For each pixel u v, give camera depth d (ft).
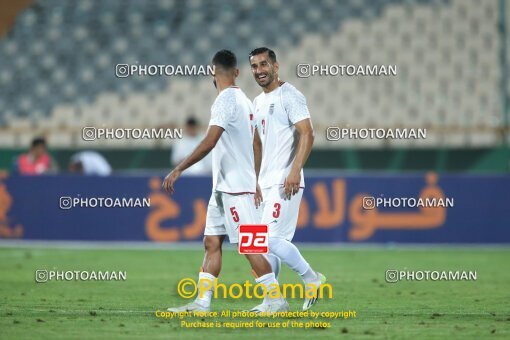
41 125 231.09
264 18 245.04
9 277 114.52
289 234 80.74
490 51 238.27
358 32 240.32
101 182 160.56
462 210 161.07
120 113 231.30
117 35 245.24
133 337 67.62
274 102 80.79
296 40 240.32
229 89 77.92
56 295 96.22
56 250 152.56
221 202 79.36
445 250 156.46
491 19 241.14
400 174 160.66
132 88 233.96
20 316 79.30
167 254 147.13
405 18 241.96
